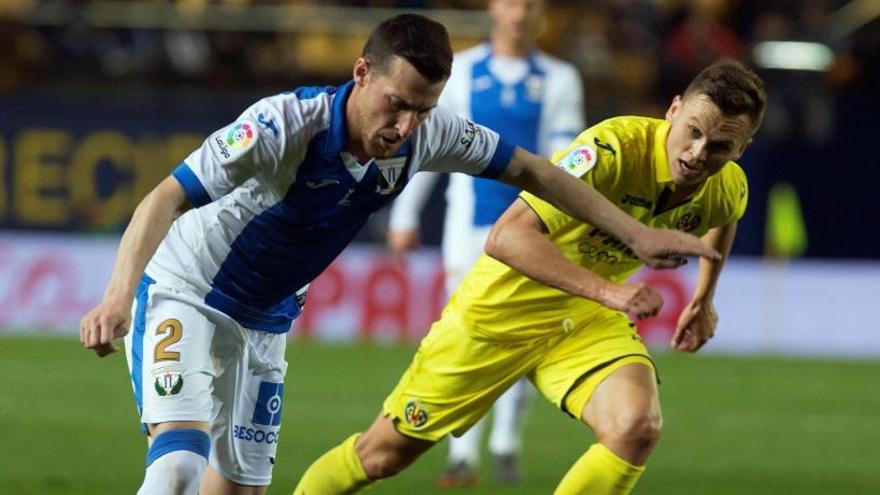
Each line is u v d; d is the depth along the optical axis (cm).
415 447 1495
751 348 3972
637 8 4341
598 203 1243
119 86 4072
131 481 1930
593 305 1441
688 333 1512
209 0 4306
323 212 1219
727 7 4434
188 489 1186
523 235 1309
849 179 4059
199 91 4053
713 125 1275
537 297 1423
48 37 4097
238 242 1265
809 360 3800
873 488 2036
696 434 2525
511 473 1992
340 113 1160
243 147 1140
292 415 2555
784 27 4281
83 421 2438
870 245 4062
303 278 1297
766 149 4022
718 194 1393
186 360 1262
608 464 1340
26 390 2797
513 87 2080
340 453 1500
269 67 4141
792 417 2764
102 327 1042
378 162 1192
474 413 1482
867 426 2667
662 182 1341
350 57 4184
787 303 3978
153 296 1290
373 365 3269
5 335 3700
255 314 1308
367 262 3788
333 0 4269
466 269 2023
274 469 2036
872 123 4059
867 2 4384
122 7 4138
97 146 3878
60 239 3838
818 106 4066
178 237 1298
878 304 3978
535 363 1453
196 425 1237
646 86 4212
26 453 2128
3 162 3866
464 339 1451
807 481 2080
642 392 1364
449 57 1112
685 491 1970
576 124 2112
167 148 3900
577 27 4231
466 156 1232
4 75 3991
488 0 4306
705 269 1477
